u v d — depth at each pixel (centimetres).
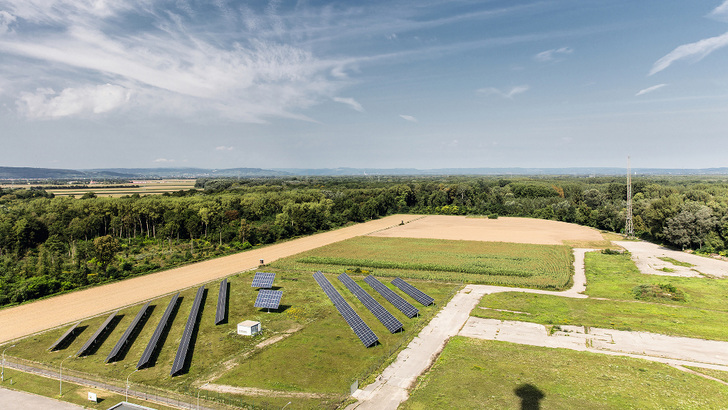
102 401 4269
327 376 4772
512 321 6462
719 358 5053
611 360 4984
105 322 6438
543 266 10344
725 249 11569
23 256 10750
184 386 4578
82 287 8638
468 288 8438
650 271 9656
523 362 4966
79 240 11956
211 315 6931
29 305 7562
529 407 3928
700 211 11869
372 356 5291
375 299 7788
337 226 18600
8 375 4906
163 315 6575
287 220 15700
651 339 5666
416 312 6750
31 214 12225
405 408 4016
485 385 4400
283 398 4294
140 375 4869
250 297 7931
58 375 4900
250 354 5403
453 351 5356
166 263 10819
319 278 8856
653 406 3897
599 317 6556
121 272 9612
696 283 8444
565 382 4416
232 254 12388
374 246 13588
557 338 5775
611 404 3944
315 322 6550
